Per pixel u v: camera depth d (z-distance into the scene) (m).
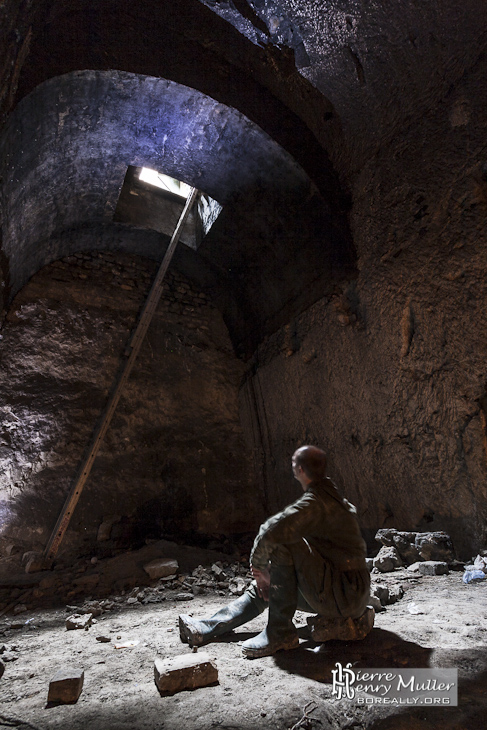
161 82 4.18
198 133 4.93
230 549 5.90
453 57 3.61
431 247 3.81
